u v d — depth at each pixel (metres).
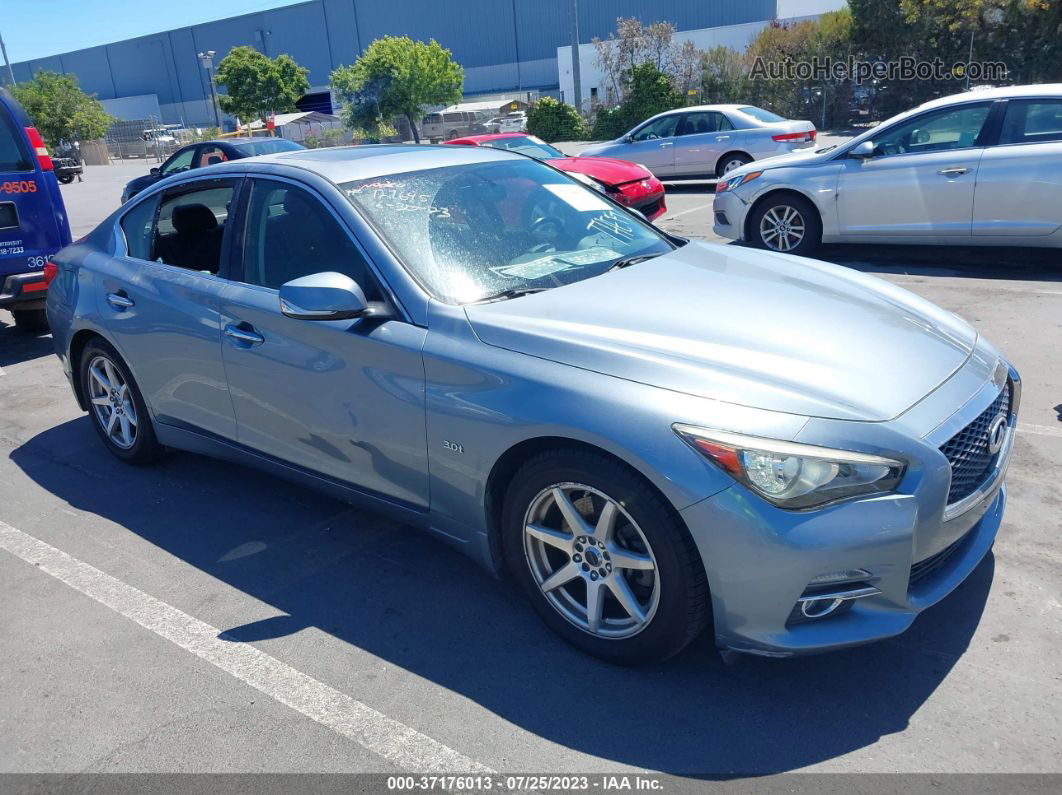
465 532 3.08
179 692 2.83
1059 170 7.16
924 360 2.83
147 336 4.08
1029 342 5.76
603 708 2.65
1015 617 2.96
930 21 25.00
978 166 7.50
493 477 2.90
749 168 9.00
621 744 2.50
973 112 7.65
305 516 4.04
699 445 2.43
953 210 7.71
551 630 3.00
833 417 2.47
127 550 3.80
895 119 8.11
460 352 2.92
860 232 8.27
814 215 8.52
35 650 3.11
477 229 3.48
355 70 34.56
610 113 30.09
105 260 4.48
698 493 2.41
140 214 4.46
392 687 2.80
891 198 8.00
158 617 3.27
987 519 2.99
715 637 2.58
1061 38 22.92
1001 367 3.05
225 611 3.29
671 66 31.73
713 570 2.45
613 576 2.73
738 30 37.06
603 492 2.62
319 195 3.48
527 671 2.85
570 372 2.71
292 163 3.74
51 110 50.66
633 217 4.10
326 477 3.53
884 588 2.46
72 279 4.62
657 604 2.61
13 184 6.81
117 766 2.53
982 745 2.41
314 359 3.33
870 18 26.19
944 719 2.52
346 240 3.35
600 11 57.47
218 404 3.86
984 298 6.87
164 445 4.44
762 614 2.45
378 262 3.23
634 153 15.84
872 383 2.64
